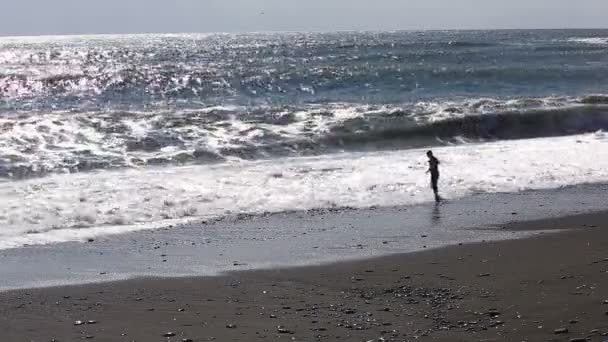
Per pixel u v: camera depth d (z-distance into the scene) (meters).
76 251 12.31
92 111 28.28
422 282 10.04
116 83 44.25
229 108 28.83
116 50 95.00
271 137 23.78
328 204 16.38
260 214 15.38
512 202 16.48
